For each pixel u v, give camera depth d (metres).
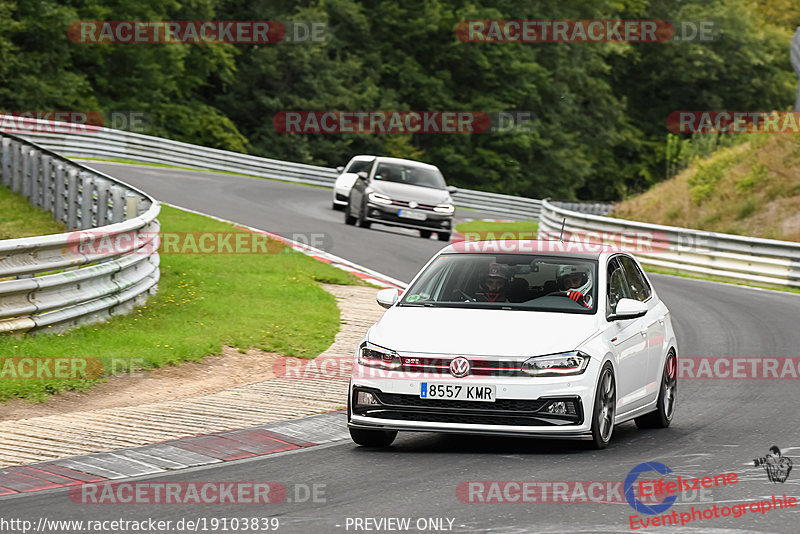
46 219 75.06
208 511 23.55
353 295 63.69
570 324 31.17
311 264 72.75
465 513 23.31
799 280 85.81
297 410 36.00
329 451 30.61
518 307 32.44
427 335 30.48
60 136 141.25
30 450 29.25
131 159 151.88
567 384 29.50
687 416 37.97
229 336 47.50
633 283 36.03
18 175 81.75
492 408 29.39
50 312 43.28
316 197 139.25
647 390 34.44
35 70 180.50
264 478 26.88
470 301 32.94
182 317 50.47
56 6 184.38
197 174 145.38
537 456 29.91
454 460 29.28
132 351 41.97
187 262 66.88
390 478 26.91
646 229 98.12
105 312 47.69
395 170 101.81
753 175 119.62
